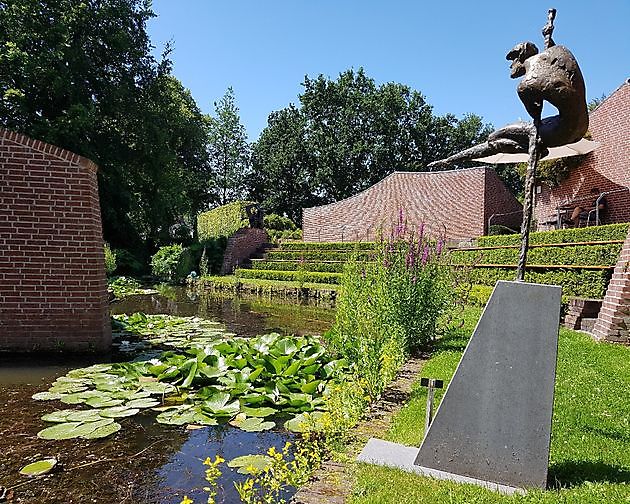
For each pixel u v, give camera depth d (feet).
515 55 9.74
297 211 131.34
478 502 7.70
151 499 9.50
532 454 8.53
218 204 142.00
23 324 20.72
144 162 76.38
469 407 9.00
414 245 21.47
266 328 31.91
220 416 14.24
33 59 55.88
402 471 8.97
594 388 13.56
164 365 18.04
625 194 41.88
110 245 76.23
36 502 9.35
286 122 137.08
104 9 66.59
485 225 60.39
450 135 134.21
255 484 10.11
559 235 32.71
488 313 9.02
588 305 23.70
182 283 71.51
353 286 18.95
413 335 19.99
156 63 78.48
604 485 8.20
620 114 42.73
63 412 14.25
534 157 9.37
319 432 12.21
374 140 130.21
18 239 20.70
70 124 59.31
